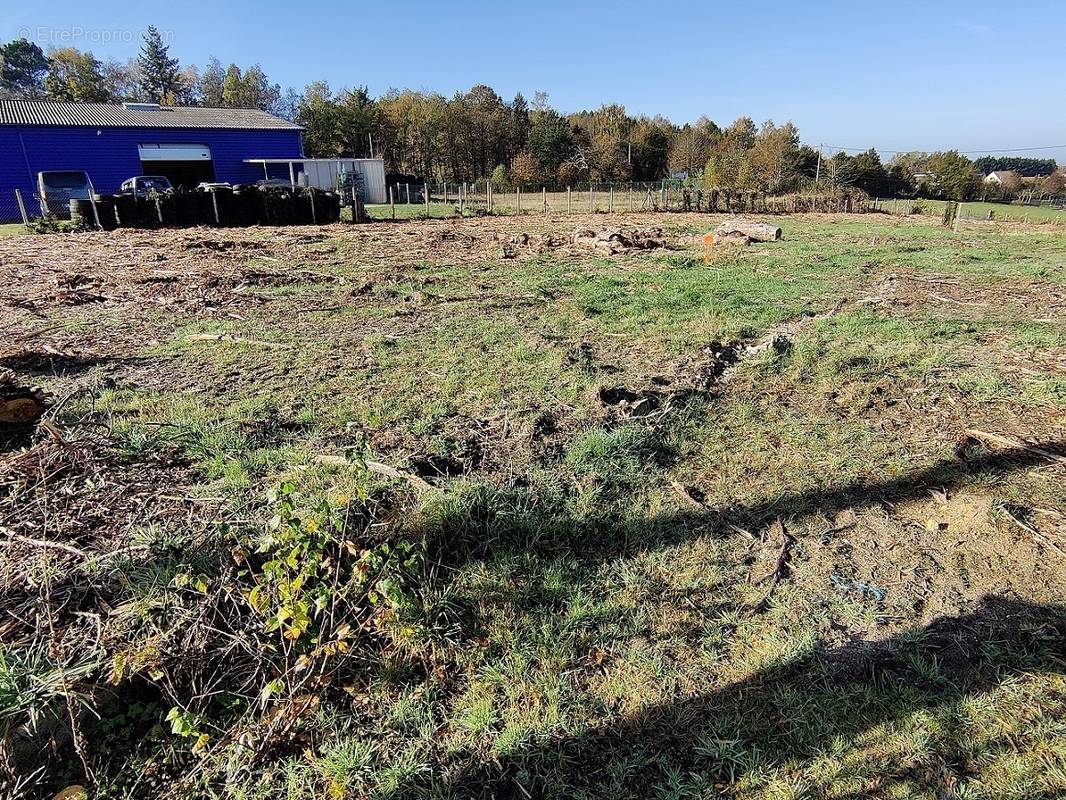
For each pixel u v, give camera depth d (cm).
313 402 471
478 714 228
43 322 717
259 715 228
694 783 204
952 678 241
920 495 367
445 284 972
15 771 197
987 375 550
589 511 340
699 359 595
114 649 229
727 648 258
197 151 2931
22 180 2514
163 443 391
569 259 1266
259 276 1016
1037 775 203
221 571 264
